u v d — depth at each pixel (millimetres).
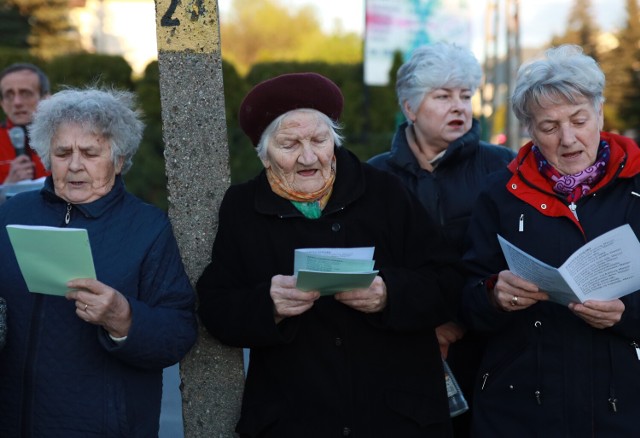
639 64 42812
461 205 4141
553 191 3412
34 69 6734
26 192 3490
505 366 3482
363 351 3324
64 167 3248
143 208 3373
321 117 3311
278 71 16812
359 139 17188
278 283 3164
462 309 3609
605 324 3154
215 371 3650
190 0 3498
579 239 3342
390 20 17266
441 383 3441
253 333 3236
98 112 3242
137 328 3113
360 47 51719
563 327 3359
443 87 4176
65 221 3289
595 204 3348
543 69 3320
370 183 3479
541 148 3402
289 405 3322
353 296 3213
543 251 3398
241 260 3445
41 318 3215
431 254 3451
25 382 3191
